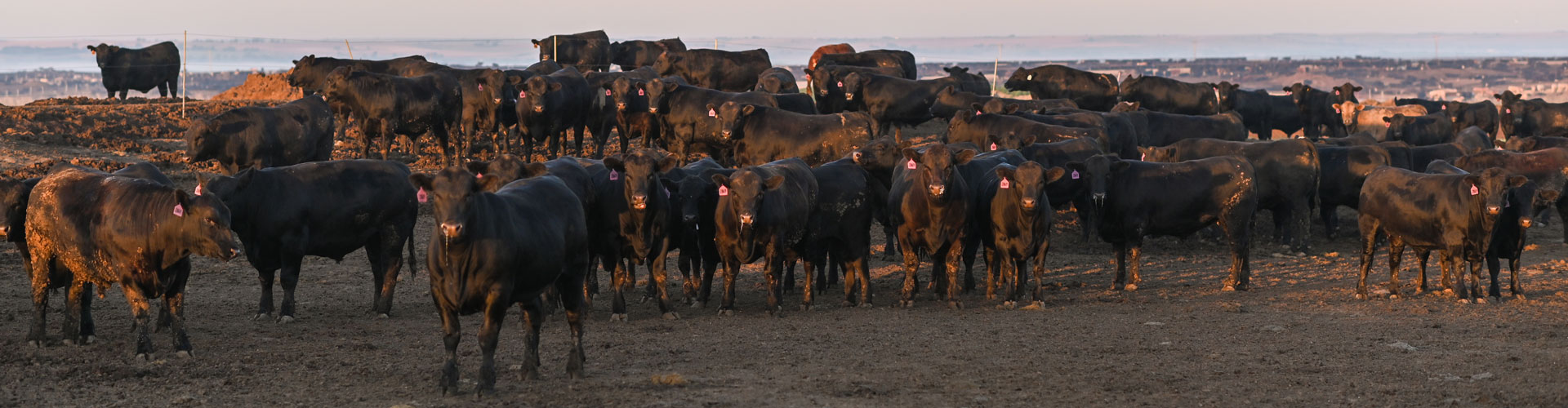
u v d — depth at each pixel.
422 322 14.38
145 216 11.34
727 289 15.11
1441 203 15.67
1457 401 10.03
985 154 18.53
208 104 38.62
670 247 15.56
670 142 27.39
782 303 16.27
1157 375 11.20
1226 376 11.15
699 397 10.20
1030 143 21.89
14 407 9.88
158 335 13.21
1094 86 42.03
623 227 14.30
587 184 14.46
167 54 46.38
